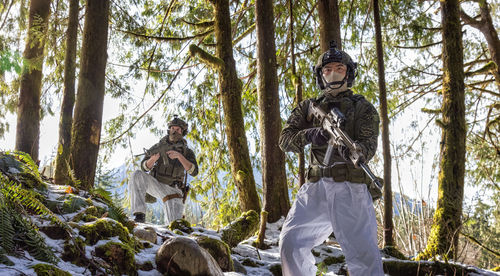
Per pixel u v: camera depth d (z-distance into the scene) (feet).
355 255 7.80
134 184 18.39
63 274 7.43
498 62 37.04
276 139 20.77
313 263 8.38
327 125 8.12
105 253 9.02
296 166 31.86
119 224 10.37
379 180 7.54
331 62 8.53
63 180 15.85
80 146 16.34
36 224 9.17
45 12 23.68
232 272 11.10
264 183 20.51
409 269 13.12
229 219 31.71
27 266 7.15
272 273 12.37
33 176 12.19
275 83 21.33
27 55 23.48
